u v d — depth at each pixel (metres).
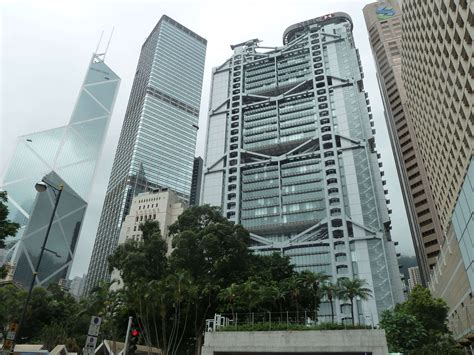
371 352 30.89
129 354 27.28
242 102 155.00
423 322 54.66
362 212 113.12
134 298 47.88
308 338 33.03
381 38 173.50
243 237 55.47
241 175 138.00
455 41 52.66
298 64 155.00
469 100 52.19
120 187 197.00
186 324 50.28
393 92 157.12
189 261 52.59
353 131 128.75
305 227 119.38
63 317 75.19
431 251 122.25
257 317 42.97
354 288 54.41
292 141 135.50
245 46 175.12
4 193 34.25
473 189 42.09
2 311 66.31
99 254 188.75
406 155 141.88
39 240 172.38
